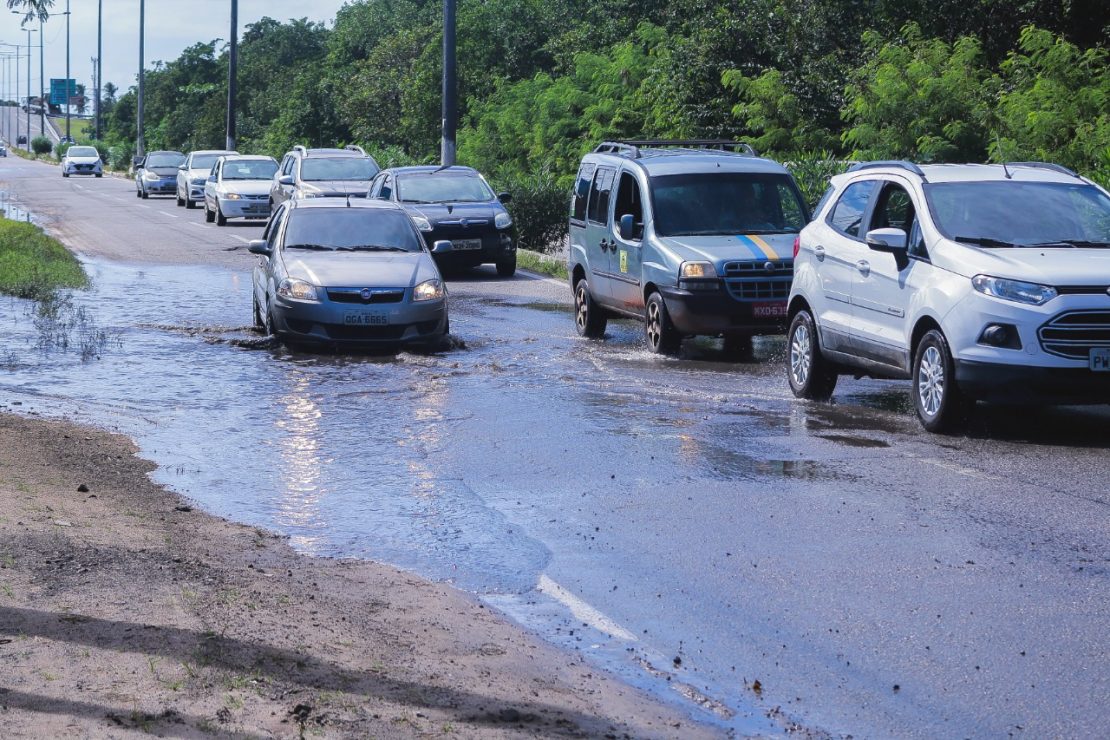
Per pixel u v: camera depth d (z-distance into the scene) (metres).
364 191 58.00
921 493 16.20
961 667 10.56
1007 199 21.06
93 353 28.17
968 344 19.22
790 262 27.89
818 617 11.79
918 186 21.34
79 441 19.23
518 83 82.31
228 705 8.98
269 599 11.74
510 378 25.34
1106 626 11.46
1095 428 20.44
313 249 30.88
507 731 8.93
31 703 8.84
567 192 54.72
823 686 10.23
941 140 40.94
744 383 25.11
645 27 67.31
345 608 11.73
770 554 13.73
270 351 28.78
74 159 157.75
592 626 11.70
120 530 14.04
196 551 13.41
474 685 9.84
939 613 11.84
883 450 18.73
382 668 10.05
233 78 113.38
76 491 15.96
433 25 101.94
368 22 121.06
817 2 53.66
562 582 12.97
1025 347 18.78
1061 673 10.41
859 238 22.44
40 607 11.02
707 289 27.61
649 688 10.22
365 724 8.82
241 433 20.20
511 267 47.16
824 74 51.56
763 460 18.12
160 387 24.25
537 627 11.66
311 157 60.81
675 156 31.44
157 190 102.06
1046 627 11.45
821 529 14.65
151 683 9.32
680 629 11.58
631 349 29.75
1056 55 41.09
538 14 89.62
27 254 46.09
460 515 15.48
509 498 16.23
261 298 31.39
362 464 18.11
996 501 15.78
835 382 23.42
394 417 21.44
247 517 15.41
